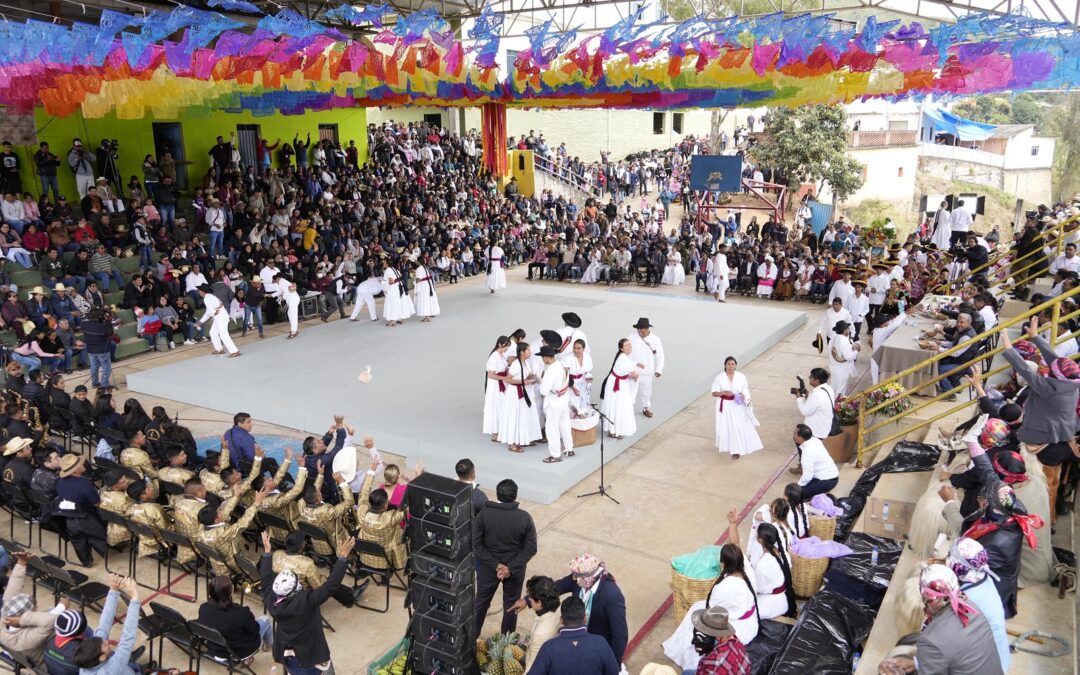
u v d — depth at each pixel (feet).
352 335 56.18
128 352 54.19
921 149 137.08
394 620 24.76
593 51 37.70
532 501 32.01
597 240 83.10
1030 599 19.39
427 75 39.63
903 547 24.16
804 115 112.16
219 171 76.13
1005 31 30.07
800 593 23.62
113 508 27.32
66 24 53.62
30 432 33.65
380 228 78.79
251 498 28.40
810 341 56.59
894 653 15.92
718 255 69.00
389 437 36.73
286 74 39.19
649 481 33.71
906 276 61.87
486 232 88.79
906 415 33.32
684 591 22.27
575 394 34.91
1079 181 132.05
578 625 16.52
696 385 44.14
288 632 19.43
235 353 51.47
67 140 66.18
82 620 19.31
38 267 56.08
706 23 33.71
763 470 34.65
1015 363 22.50
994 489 17.95
